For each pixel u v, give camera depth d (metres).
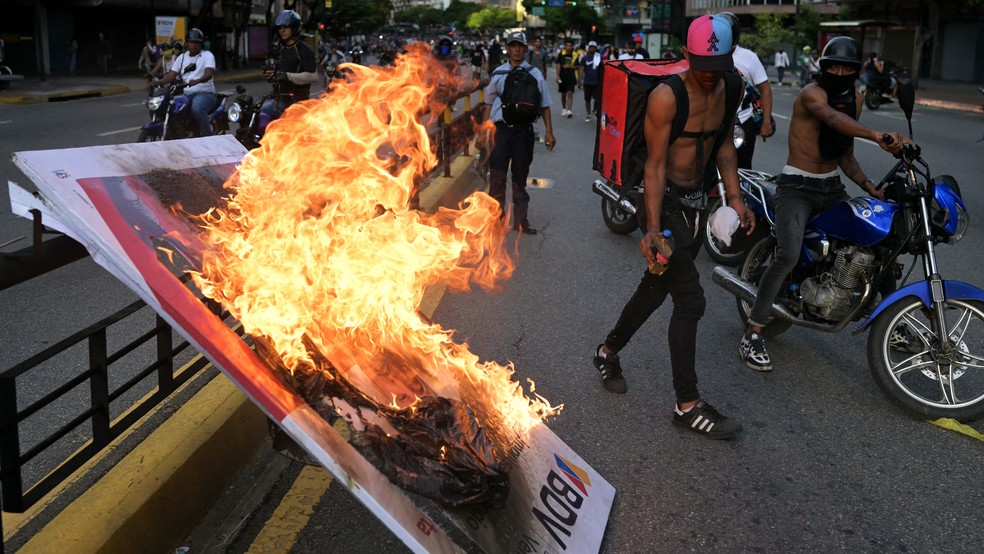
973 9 35.38
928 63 41.28
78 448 3.54
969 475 3.54
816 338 5.30
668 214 3.81
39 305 5.51
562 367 4.67
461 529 2.41
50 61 33.97
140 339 2.93
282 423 2.18
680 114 3.59
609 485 3.31
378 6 126.19
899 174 4.32
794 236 4.45
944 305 4.02
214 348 2.19
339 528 3.01
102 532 2.53
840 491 3.40
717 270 5.04
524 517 2.70
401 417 2.65
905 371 4.27
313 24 52.12
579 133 16.66
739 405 4.23
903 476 3.53
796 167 4.54
